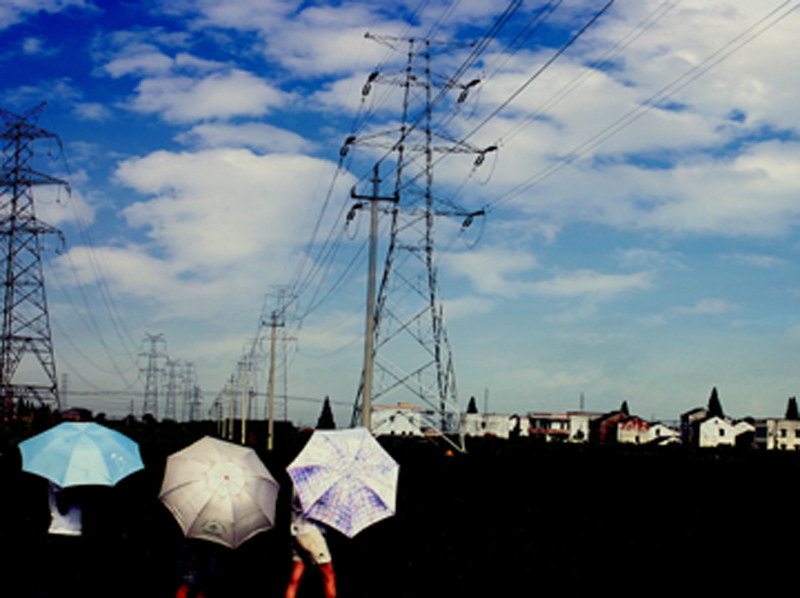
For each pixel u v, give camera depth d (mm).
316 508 9859
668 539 17672
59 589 10383
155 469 28438
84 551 13680
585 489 26469
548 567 13758
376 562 13828
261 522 9867
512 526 18953
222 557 13703
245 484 9844
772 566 14688
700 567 14336
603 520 20688
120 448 10820
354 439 10797
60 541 10414
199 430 93062
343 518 9812
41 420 46438
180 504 9539
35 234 48500
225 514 9477
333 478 10023
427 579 12477
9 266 47781
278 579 12211
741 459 31922
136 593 10859
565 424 127312
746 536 18438
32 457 10289
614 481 26172
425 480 28688
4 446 26188
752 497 23469
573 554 15188
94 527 15578
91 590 10906
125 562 12945
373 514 9977
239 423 120375
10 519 17609
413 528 18125
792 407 128375
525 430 125938
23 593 10406
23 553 13250
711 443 101125
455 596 11336
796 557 15727
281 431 97000
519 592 11758
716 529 19469
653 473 25922
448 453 32406
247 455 10414
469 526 18719
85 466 10227
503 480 27688
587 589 12109
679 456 31359
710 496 24375
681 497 24906
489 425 109250
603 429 114562
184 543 9828
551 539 17047
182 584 9758
